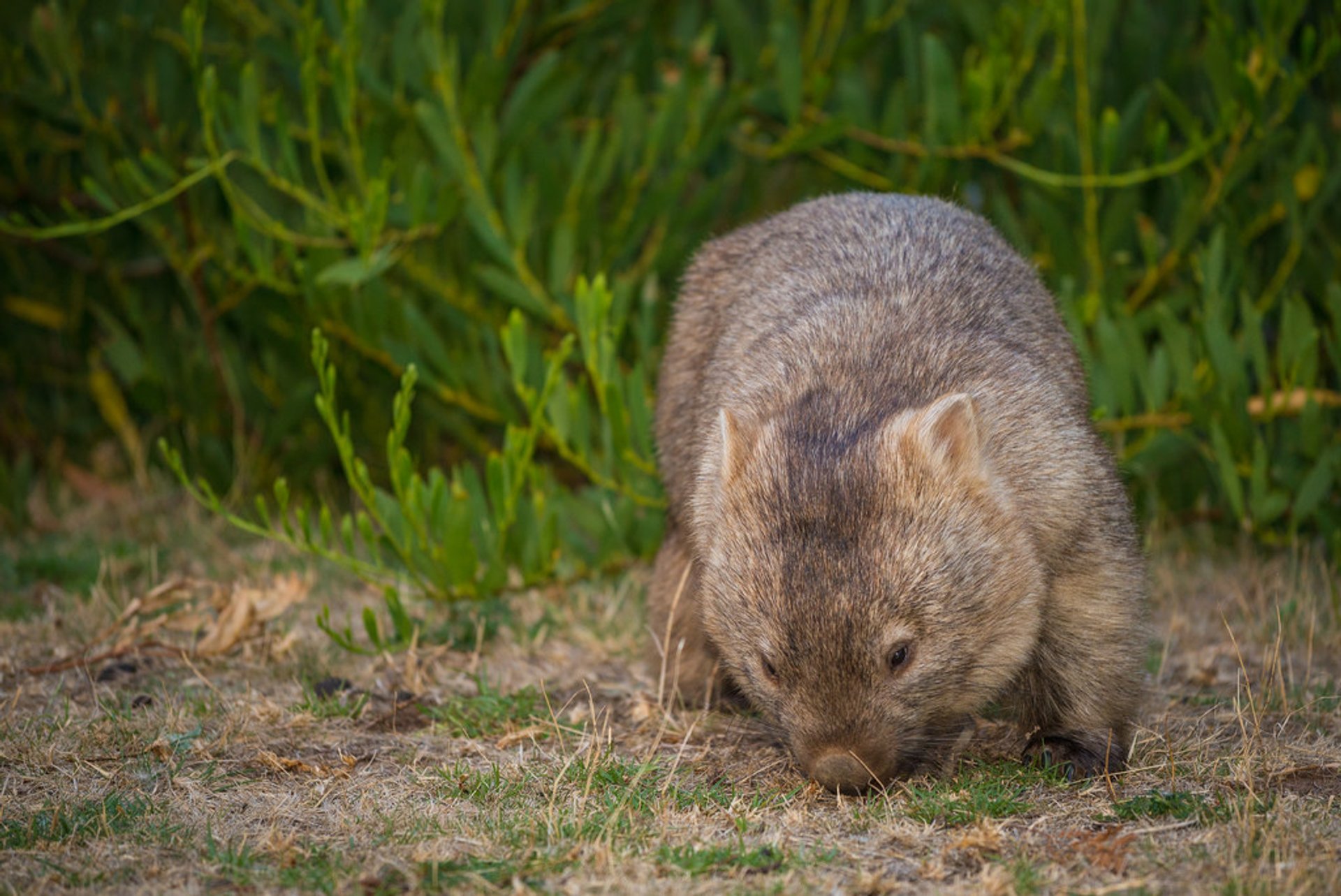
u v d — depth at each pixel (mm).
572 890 6016
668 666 9227
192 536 13312
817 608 6812
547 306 11906
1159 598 11438
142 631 9812
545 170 12180
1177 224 12094
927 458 7000
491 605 10766
